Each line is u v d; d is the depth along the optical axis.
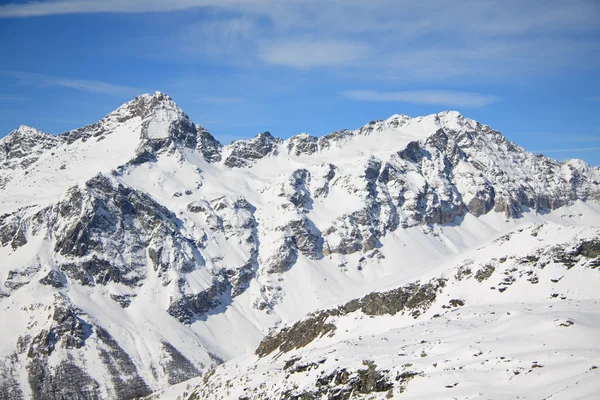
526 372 140.00
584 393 122.62
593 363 136.00
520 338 160.25
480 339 166.25
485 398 132.75
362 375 165.88
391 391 153.62
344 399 163.38
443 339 174.75
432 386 146.75
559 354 144.38
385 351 179.12
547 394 127.38
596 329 157.25
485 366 148.50
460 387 141.38
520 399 128.50
